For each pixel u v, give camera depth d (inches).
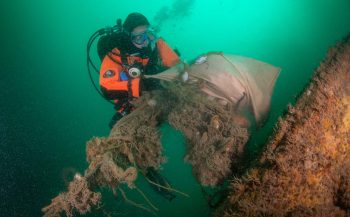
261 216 73.4
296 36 306.0
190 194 203.3
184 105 103.2
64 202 82.4
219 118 99.5
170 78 107.3
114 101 125.6
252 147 112.4
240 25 508.1
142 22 116.5
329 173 80.8
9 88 511.5
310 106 86.9
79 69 603.2
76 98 477.4
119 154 97.5
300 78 231.0
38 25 834.2
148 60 123.3
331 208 78.3
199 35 569.0
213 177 99.3
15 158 322.0
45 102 469.1
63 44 773.9
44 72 600.4
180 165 235.6
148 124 108.0
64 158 324.2
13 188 275.7
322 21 283.1
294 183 75.3
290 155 78.5
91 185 91.2
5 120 394.3
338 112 87.0
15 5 743.1
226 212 76.8
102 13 983.0
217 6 640.4
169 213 195.5
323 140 81.7
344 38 111.6
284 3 396.5
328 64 98.7
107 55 119.3
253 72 103.3
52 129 388.8
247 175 81.8
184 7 683.4
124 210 208.8
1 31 671.1
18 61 637.9
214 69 105.0
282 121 86.1
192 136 103.9
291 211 73.4
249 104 102.0
